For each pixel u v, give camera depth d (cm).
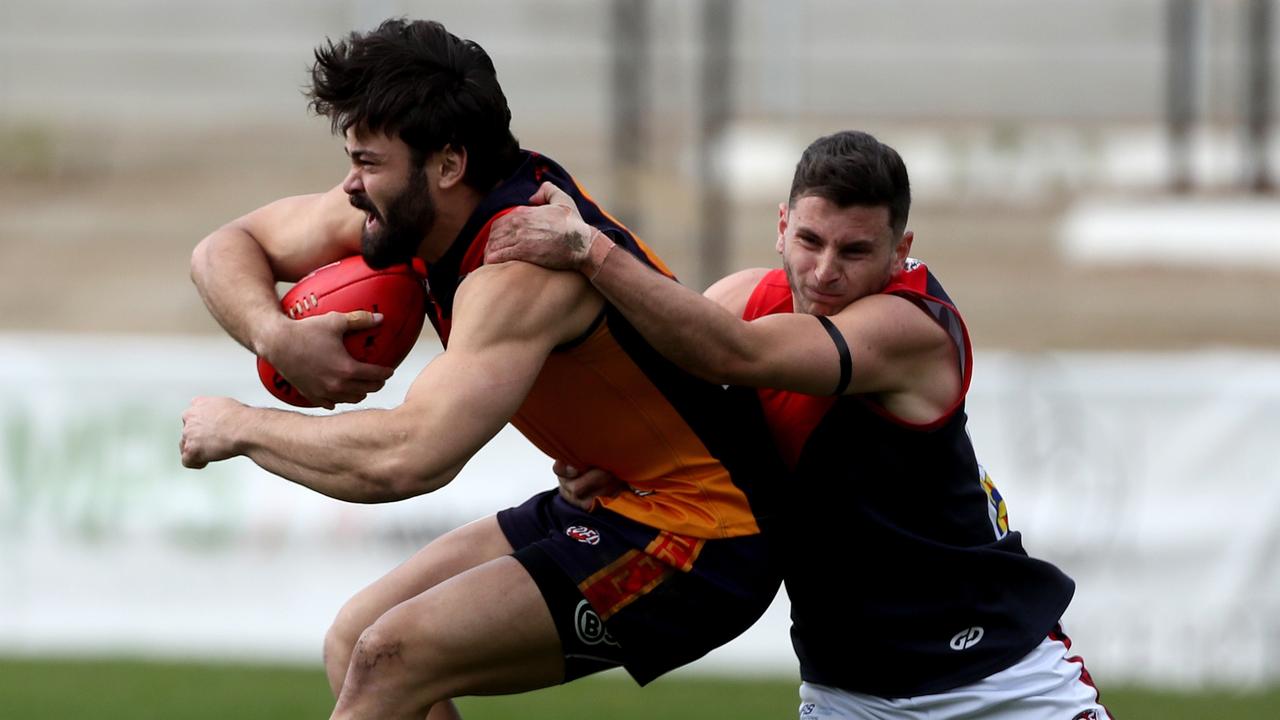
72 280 4781
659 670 1209
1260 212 4775
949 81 5431
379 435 1052
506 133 1145
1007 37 5550
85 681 2527
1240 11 5238
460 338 1074
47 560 2734
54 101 5619
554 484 2672
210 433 1112
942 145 5181
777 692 2595
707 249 4175
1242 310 4422
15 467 2742
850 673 1266
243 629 2714
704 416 1195
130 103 5719
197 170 5428
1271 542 2592
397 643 1138
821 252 1167
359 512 2705
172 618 2725
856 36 5425
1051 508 2612
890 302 1187
